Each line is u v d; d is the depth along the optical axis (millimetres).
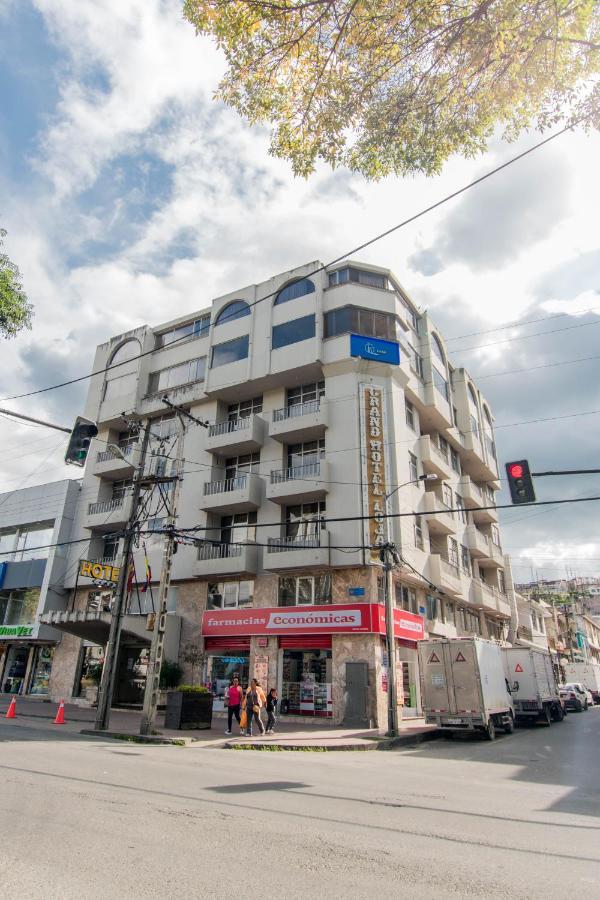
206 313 32344
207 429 29172
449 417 32438
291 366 26969
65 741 14070
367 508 23688
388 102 8414
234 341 29844
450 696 19234
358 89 8375
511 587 43125
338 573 23594
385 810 7332
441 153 8727
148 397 32594
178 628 26625
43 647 31422
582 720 29125
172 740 15344
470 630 34906
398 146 8703
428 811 7414
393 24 7762
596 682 46531
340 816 6793
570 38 7520
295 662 23531
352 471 24500
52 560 31391
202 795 7582
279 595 24766
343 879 4523
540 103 8125
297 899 4055
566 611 67188
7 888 3961
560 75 7848
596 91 7781
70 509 32781
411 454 27734
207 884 4266
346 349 26203
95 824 5738
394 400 26562
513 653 25750
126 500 30438
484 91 8258
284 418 27000
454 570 29656
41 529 33375
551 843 5945
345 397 25922
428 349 31094
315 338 26719
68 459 11070
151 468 30359
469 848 5617
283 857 5012
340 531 23766
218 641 25578
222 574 25766
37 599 31484
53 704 28172
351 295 27297
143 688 26391
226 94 8516
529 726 25312
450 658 19516
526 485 12188
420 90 8367
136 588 28672
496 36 7621
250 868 4676
